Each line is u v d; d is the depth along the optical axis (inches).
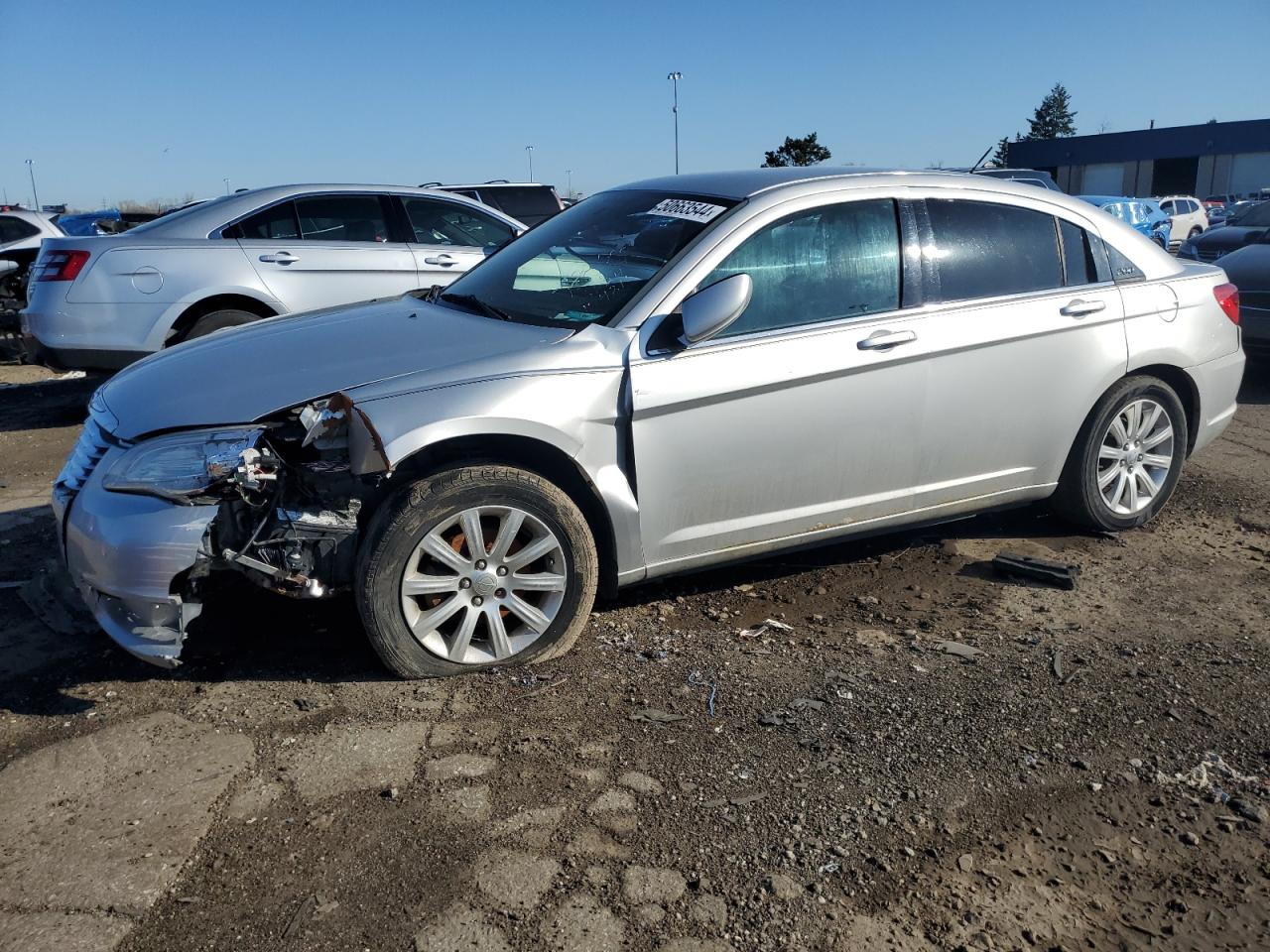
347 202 316.5
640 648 151.5
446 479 133.6
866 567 185.6
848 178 167.9
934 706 135.0
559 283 164.4
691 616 164.1
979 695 138.0
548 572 143.7
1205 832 110.8
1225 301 206.1
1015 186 183.5
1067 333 181.0
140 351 287.9
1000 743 126.5
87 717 130.6
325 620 158.9
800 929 95.3
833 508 164.9
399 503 132.7
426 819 110.0
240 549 132.3
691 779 117.8
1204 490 234.5
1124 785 118.6
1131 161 2154.3
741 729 128.8
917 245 168.9
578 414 141.2
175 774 118.0
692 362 147.7
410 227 326.0
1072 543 198.2
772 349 153.0
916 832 109.3
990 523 209.8
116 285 283.3
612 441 145.3
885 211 167.5
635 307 148.8
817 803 113.7
